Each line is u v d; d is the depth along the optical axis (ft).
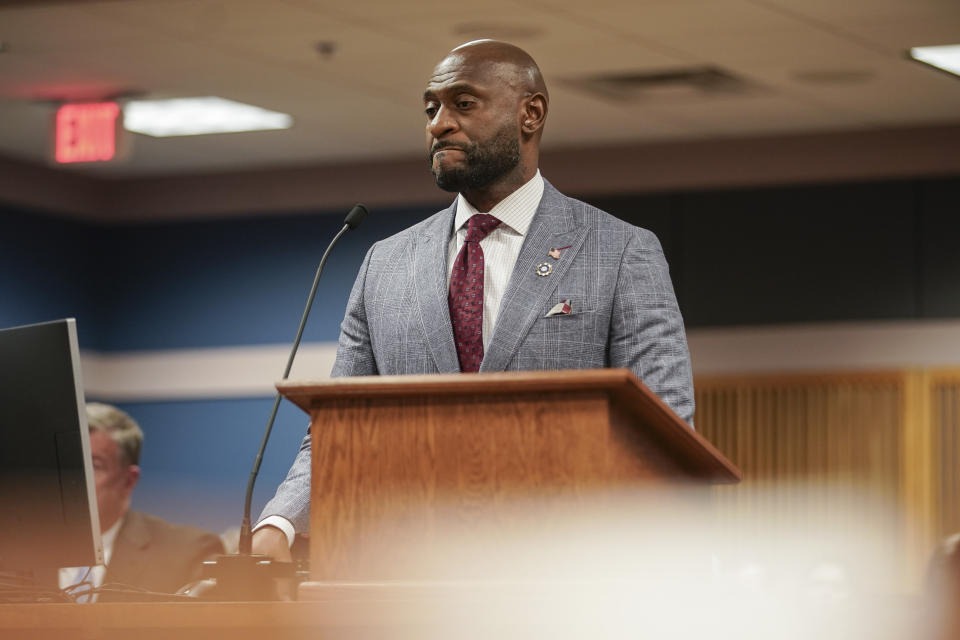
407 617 14.39
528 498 14.61
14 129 69.51
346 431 15.10
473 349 18.88
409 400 14.96
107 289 81.51
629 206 73.82
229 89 62.23
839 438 71.00
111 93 63.05
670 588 14.60
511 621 14.32
